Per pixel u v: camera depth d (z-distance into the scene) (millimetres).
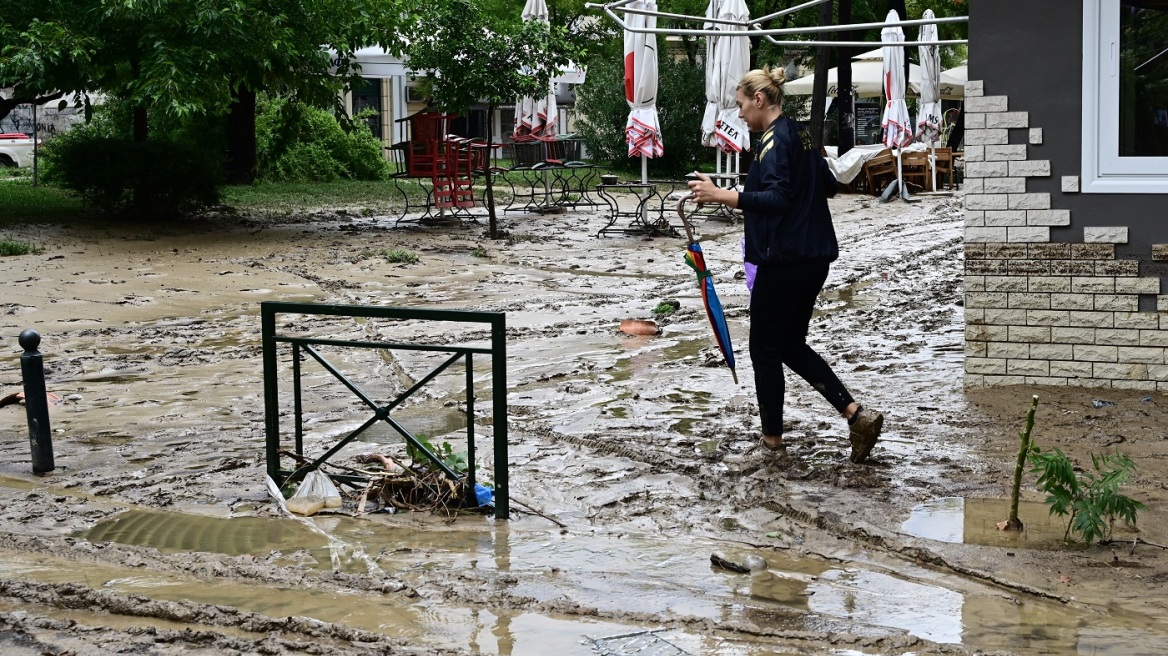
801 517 5566
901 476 6148
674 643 4148
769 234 6223
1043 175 7707
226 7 17312
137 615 4480
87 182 19938
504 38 19938
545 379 8984
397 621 4398
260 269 15539
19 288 13414
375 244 18250
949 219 21109
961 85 29984
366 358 10016
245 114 30734
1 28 17250
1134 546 5047
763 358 6516
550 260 16969
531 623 4359
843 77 28359
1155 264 7586
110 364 9891
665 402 8055
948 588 4684
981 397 7770
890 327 10758
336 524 5684
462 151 21969
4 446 7270
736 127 19359
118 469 6699
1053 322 7840
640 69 19531
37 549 5324
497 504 5695
